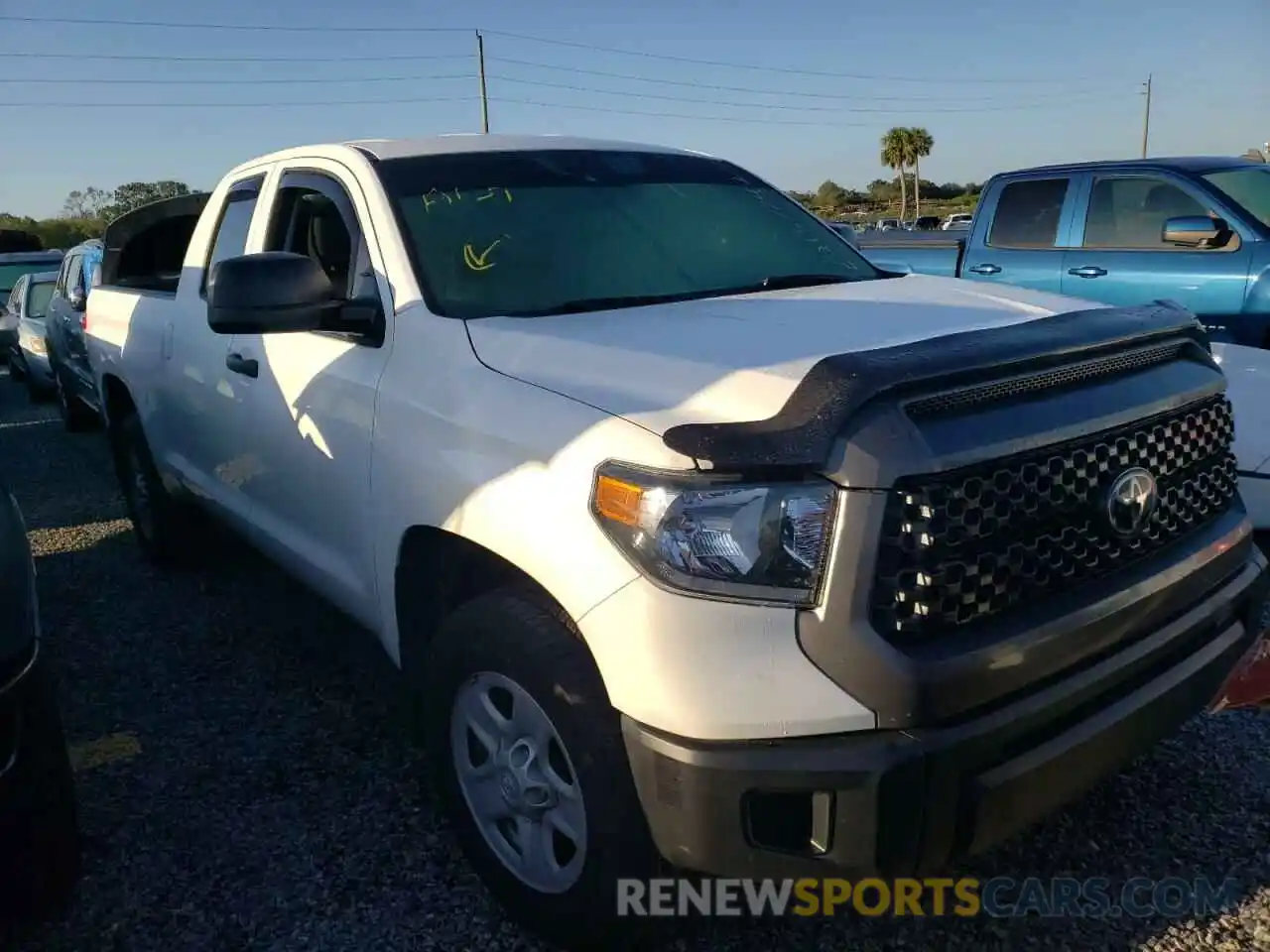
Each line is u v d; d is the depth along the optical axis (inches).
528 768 96.2
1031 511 84.7
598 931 93.4
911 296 121.3
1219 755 130.9
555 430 92.0
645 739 81.9
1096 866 112.0
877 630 79.0
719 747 79.4
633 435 85.3
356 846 120.6
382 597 118.6
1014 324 100.8
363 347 122.8
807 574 79.0
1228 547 102.7
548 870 97.7
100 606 198.5
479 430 99.6
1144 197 305.4
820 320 107.4
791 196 165.5
